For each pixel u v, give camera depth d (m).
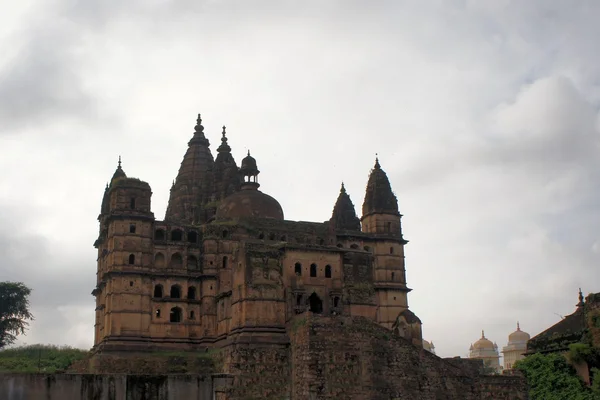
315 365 73.62
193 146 121.50
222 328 86.31
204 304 89.44
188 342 88.19
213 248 91.31
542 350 83.19
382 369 75.25
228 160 114.44
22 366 89.06
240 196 96.94
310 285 84.75
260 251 82.00
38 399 35.41
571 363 76.81
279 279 81.69
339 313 85.06
